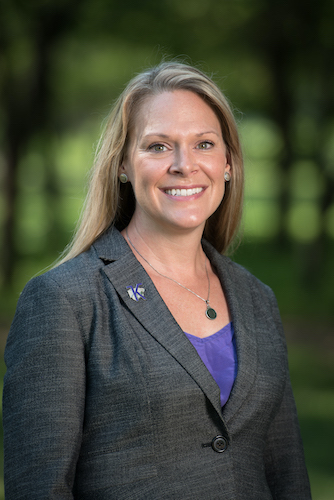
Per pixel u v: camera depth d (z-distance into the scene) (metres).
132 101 2.34
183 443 2.07
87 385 2.06
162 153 2.28
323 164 15.20
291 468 2.43
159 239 2.37
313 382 7.93
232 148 2.53
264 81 17.80
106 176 2.38
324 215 15.12
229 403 2.18
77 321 2.07
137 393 2.02
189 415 2.08
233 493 2.09
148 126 2.28
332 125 15.20
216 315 2.36
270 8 14.73
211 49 15.55
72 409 1.99
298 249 15.61
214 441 2.10
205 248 2.57
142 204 2.31
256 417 2.23
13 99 15.03
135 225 2.43
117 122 2.37
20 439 1.96
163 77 2.33
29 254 18.33
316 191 15.38
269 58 16.22
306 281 14.99
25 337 2.04
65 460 1.94
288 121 18.91
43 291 2.08
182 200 2.28
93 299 2.12
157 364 2.08
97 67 17.66
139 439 2.02
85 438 2.04
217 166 2.33
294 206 24.81
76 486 2.05
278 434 2.45
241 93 17.97
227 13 15.03
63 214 21.97
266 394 2.27
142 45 15.01
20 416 1.98
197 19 15.04
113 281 2.19
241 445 2.19
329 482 4.90
